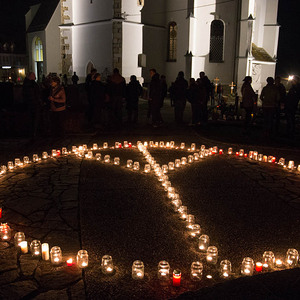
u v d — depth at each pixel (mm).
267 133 12406
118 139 12070
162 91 14398
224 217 5664
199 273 3836
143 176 7793
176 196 6207
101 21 28094
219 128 14609
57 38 39531
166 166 8180
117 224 5266
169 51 34156
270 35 36406
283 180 7719
